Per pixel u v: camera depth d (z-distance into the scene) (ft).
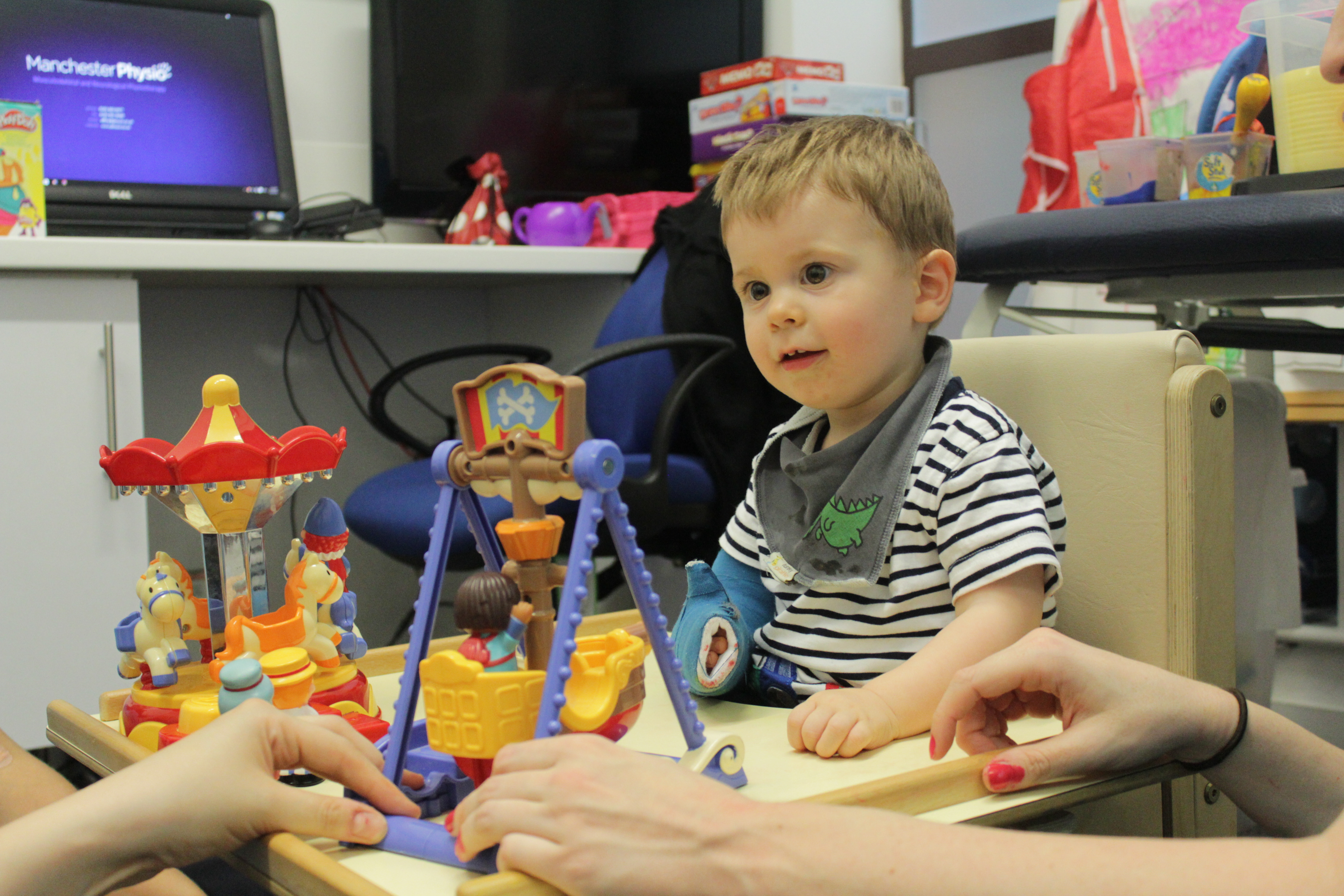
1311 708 5.30
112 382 4.82
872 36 8.29
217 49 6.25
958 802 1.83
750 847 1.49
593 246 6.91
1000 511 2.43
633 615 3.31
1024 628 2.35
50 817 1.65
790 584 2.83
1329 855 1.48
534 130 7.29
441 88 6.98
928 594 2.59
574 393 1.73
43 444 4.69
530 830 1.52
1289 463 5.57
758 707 2.59
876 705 2.17
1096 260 3.15
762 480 3.00
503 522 1.80
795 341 2.63
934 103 8.29
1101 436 2.71
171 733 2.29
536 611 1.79
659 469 5.10
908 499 2.60
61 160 5.78
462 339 7.94
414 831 1.70
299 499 7.20
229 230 6.27
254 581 2.48
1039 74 6.44
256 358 7.16
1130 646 2.64
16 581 4.63
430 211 7.10
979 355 3.02
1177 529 2.57
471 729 1.68
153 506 6.48
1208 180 3.72
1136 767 1.96
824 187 2.57
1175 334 2.64
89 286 4.78
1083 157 4.30
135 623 2.45
